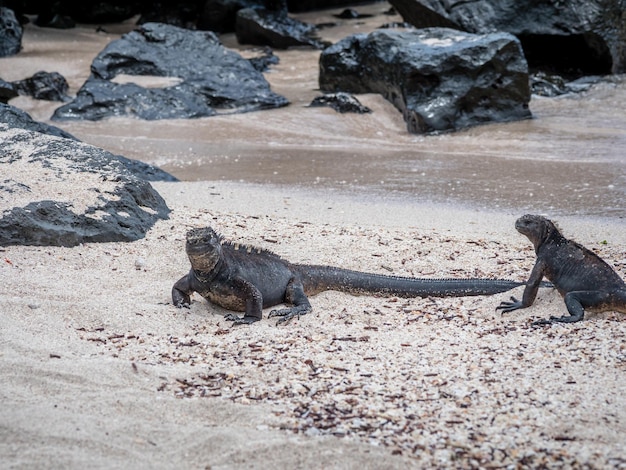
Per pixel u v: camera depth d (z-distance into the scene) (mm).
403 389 10828
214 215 20156
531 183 26281
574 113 36625
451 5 42125
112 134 34594
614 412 10086
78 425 9625
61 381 10781
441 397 10562
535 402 10367
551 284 15297
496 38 35250
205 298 14703
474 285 15297
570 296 13734
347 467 8977
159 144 32969
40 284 14648
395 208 22703
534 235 14500
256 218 20250
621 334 12562
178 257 16984
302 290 14852
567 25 41062
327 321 13953
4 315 12914
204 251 13680
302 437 9539
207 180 27000
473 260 17391
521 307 14258
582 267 13977
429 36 37469
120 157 25734
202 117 37562
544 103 38438
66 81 42281
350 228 19656
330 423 9891
